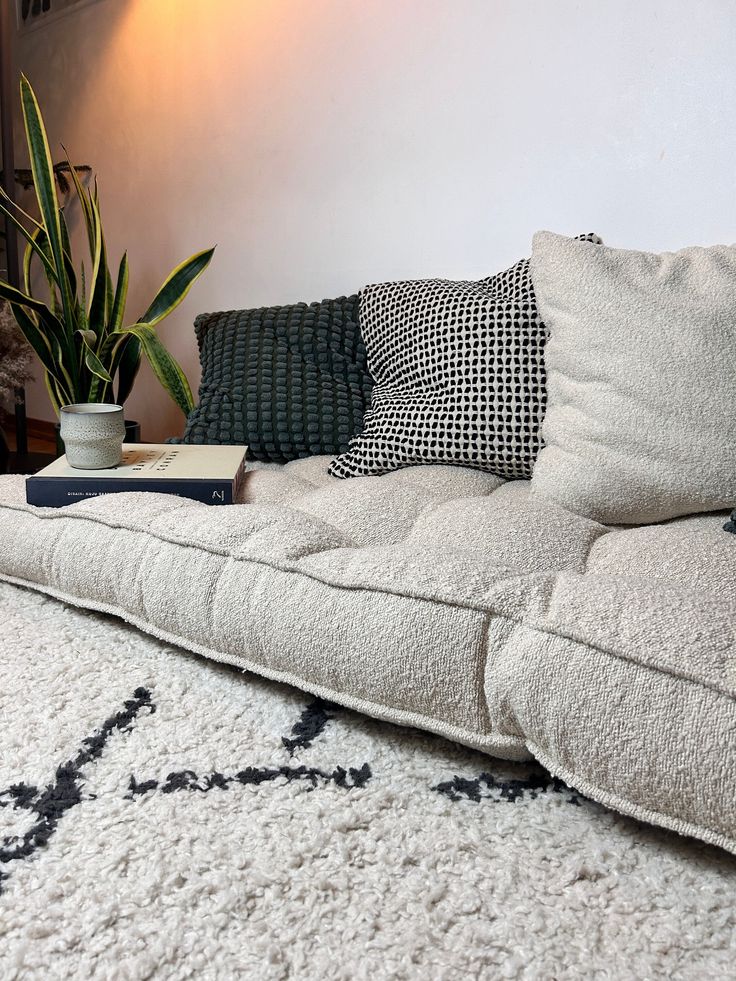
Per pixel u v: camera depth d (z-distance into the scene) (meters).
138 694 1.12
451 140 2.01
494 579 0.94
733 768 0.73
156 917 0.74
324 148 2.25
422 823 0.87
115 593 1.27
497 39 1.90
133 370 2.34
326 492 1.41
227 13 2.40
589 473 1.27
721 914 0.74
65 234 2.21
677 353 1.23
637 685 0.78
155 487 1.42
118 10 2.74
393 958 0.70
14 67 3.28
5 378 2.34
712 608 0.83
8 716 1.06
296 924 0.73
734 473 1.19
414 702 0.95
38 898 0.76
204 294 2.65
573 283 1.36
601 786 0.81
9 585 1.52
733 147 1.63
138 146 2.77
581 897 0.76
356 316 1.90
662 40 1.68
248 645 1.10
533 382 1.52
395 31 2.06
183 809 0.88
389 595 0.97
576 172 1.84
